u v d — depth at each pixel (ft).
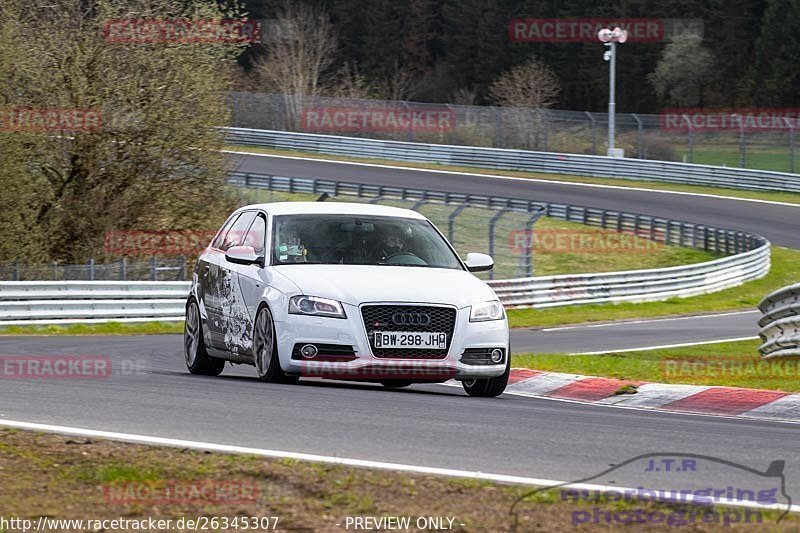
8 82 340.59
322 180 537.24
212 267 133.69
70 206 369.09
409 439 81.71
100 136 354.13
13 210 336.29
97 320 268.21
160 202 373.40
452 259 124.67
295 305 112.27
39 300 259.39
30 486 63.31
